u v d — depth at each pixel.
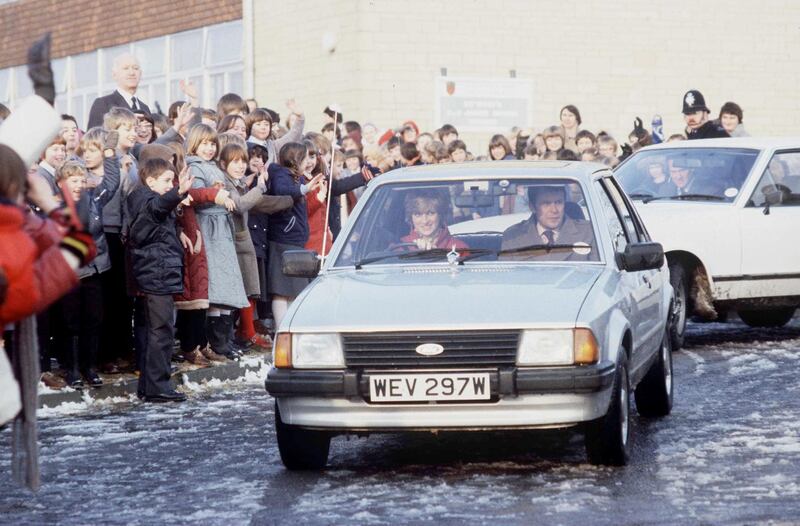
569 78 30.19
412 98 28.81
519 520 8.45
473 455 10.71
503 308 9.79
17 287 6.15
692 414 12.53
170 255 13.86
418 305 9.90
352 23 28.47
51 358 15.74
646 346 11.55
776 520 8.38
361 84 28.44
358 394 9.66
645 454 10.59
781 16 32.00
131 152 16.33
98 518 8.84
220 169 15.88
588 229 11.13
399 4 28.62
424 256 11.12
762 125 32.06
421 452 10.91
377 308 9.91
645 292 11.62
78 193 13.13
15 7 38.06
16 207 6.18
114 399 13.99
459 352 9.62
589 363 9.59
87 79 35.59
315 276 11.16
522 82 29.72
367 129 24.19
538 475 9.84
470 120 29.33
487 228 11.23
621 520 8.41
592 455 10.06
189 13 32.31
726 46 31.59
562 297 9.95
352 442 11.44
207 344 15.70
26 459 6.64
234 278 15.54
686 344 18.19
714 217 18.05
